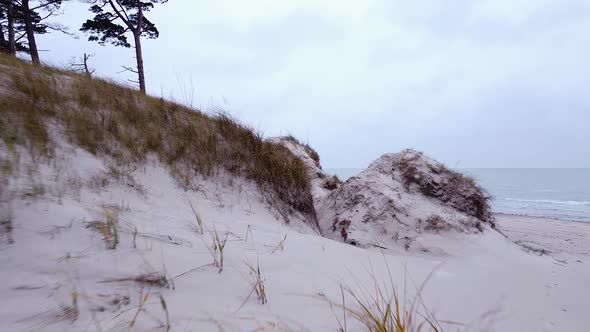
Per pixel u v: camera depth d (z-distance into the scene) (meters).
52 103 3.47
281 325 1.46
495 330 1.77
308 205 5.15
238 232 2.81
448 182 5.44
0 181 1.96
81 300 1.34
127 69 14.24
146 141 3.85
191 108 5.82
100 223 1.96
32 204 1.88
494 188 54.88
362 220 4.62
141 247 1.91
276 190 4.62
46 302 1.29
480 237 4.25
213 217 3.07
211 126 5.05
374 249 3.98
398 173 5.52
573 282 2.86
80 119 3.47
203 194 3.59
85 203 2.24
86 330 1.19
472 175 5.77
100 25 14.73
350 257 2.89
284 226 3.84
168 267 1.77
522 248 4.43
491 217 5.60
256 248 2.48
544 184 65.06
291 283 1.97
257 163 4.76
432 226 4.29
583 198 39.47
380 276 2.50
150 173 3.40
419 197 5.09
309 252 2.72
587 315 2.09
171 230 2.33
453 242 4.02
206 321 1.38
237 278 1.86
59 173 2.49
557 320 1.99
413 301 2.05
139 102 4.88
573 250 7.27
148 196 2.95
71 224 1.84
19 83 3.53
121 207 2.46
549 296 2.44
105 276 1.54
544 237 10.45
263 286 1.71
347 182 5.61
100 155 3.17
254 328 1.39
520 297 2.37
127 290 1.49
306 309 1.66
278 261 2.30
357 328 1.54
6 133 2.53
